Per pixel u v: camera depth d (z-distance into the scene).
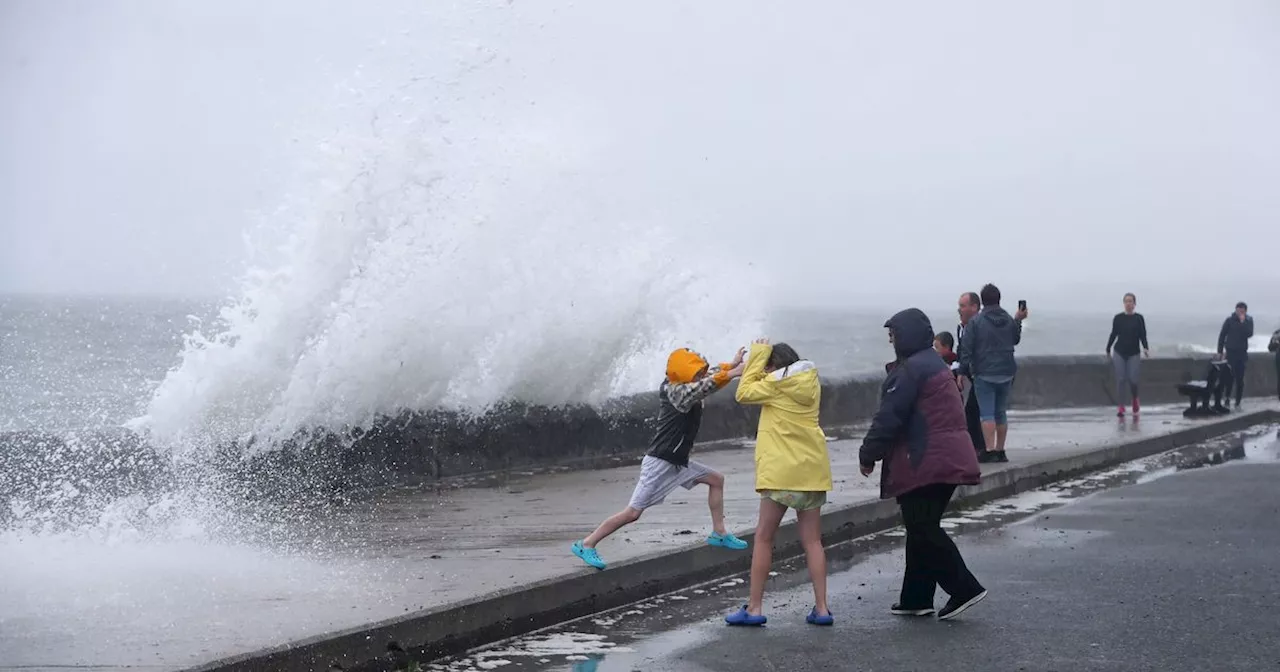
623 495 20.56
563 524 17.36
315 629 10.96
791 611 13.83
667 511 18.48
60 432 18.17
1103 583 15.24
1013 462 25.30
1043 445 29.28
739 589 15.09
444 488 21.45
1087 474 27.00
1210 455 30.88
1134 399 37.97
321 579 13.28
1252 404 45.81
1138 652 11.91
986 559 16.92
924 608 13.48
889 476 13.37
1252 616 13.40
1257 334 168.50
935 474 12.98
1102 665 11.42
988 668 11.31
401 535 16.39
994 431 25.72
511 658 11.73
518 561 14.40
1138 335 37.50
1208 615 13.46
